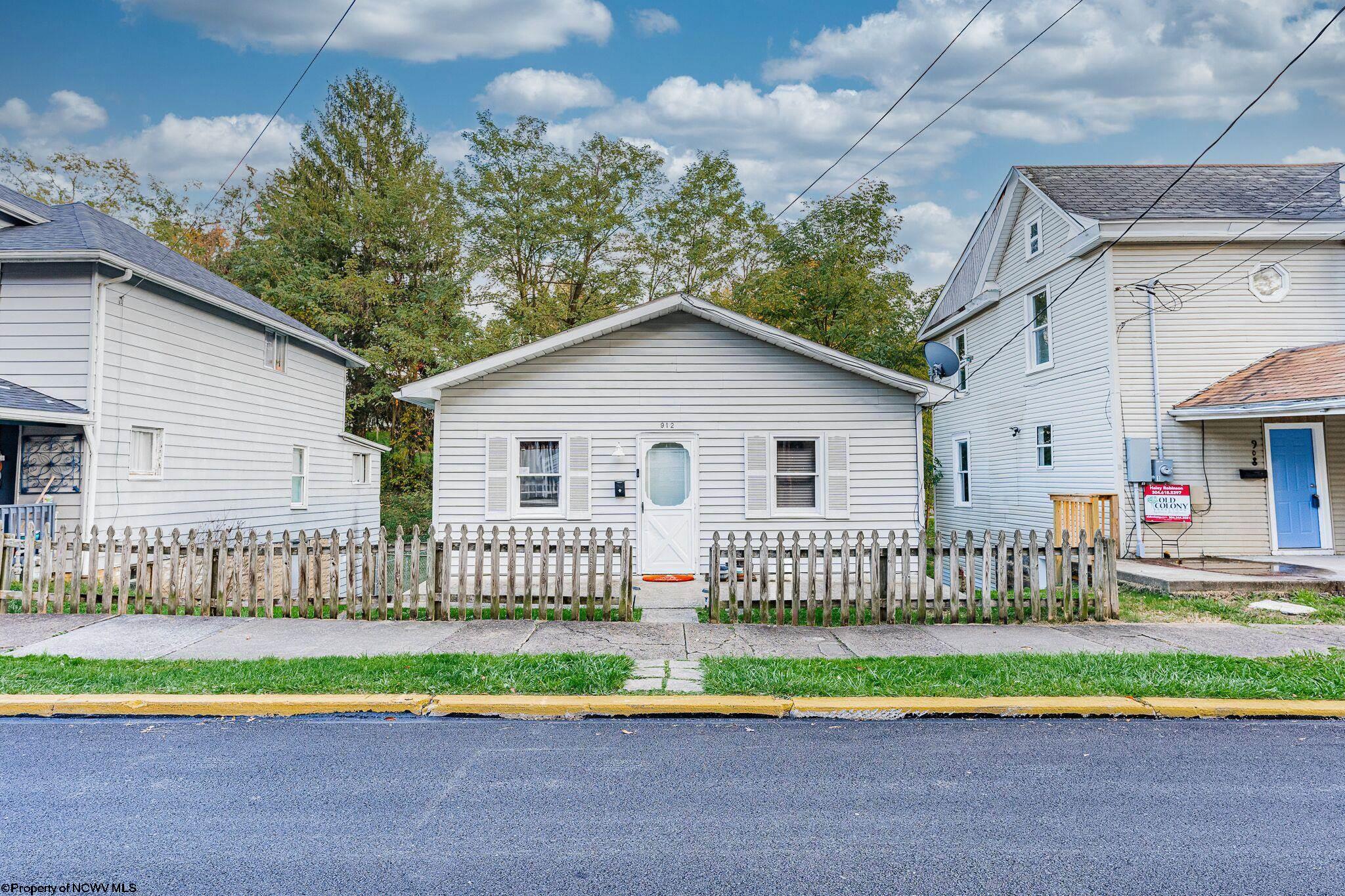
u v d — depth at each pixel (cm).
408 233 2859
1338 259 1401
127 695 567
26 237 1173
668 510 1170
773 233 2809
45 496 1086
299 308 2686
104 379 1137
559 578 843
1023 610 852
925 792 429
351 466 2070
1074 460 1509
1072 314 1517
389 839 367
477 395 1169
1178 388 1382
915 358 2477
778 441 1191
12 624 801
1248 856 354
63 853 350
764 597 842
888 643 755
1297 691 595
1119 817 397
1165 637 783
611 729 541
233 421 1498
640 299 2880
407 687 593
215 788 429
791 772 459
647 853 355
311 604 891
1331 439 1360
